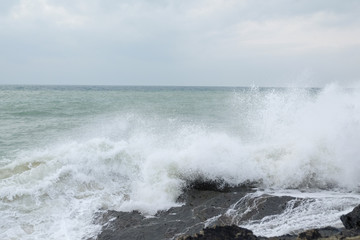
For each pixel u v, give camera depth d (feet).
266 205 20.76
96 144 28.60
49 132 48.34
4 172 25.35
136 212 21.39
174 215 20.86
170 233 18.76
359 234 14.92
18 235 18.62
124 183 25.72
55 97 138.00
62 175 24.76
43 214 20.83
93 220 20.45
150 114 73.51
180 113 75.77
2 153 34.96
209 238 14.42
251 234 14.96
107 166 26.78
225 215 20.31
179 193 23.48
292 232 17.47
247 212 20.33
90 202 22.56
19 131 49.01
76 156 26.68
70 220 20.36
